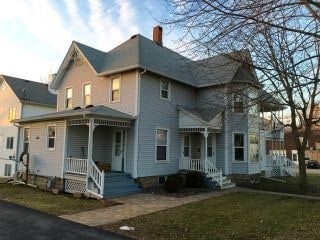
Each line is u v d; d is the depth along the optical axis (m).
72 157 15.16
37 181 16.38
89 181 13.23
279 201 12.20
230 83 7.51
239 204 11.41
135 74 15.59
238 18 5.00
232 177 18.56
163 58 18.23
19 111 26.27
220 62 6.79
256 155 19.72
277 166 25.03
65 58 18.95
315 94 11.09
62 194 13.97
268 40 7.25
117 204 11.40
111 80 16.72
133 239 6.95
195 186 16.20
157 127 16.48
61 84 19.86
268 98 6.62
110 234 7.33
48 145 16.14
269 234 7.43
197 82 18.92
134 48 16.83
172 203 11.63
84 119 13.90
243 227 8.02
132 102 15.51
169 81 17.52
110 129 16.81
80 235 7.21
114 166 16.27
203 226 8.10
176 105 17.95
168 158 17.12
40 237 6.98
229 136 18.59
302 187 15.91
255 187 17.12
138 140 15.27
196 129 17.20
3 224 8.14
